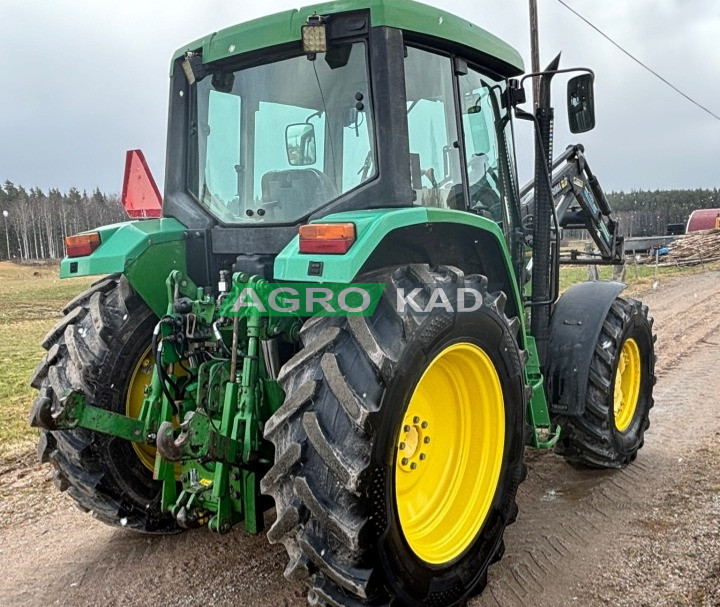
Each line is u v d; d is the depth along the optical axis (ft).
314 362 7.76
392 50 8.67
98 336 10.12
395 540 7.66
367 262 8.69
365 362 7.51
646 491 12.94
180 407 9.48
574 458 13.67
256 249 9.55
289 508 7.39
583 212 16.60
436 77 9.91
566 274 65.67
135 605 9.38
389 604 7.60
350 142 9.12
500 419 9.57
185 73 10.55
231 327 9.17
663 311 37.76
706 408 18.44
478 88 11.39
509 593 9.53
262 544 11.09
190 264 10.34
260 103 9.93
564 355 12.78
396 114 8.66
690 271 64.69
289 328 9.26
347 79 9.08
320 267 7.32
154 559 10.68
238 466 8.45
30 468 15.17
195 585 9.87
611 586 9.59
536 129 12.17
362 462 7.16
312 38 8.66
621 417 14.53
